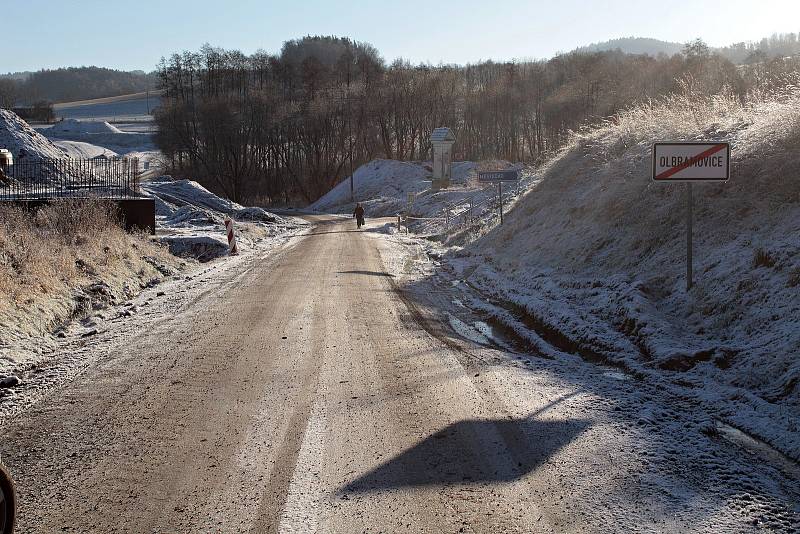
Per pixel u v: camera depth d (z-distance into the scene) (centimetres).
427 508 453
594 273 1316
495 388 739
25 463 535
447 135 6744
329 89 11719
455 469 518
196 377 787
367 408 668
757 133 1316
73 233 1780
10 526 399
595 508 450
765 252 939
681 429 604
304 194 10162
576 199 1752
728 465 524
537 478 500
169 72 12206
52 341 997
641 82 9025
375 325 1101
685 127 1652
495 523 431
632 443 565
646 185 1434
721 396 693
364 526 429
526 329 1069
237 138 9919
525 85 11112
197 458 543
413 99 11094
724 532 417
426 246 2786
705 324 911
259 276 1756
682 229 1206
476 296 1423
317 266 1986
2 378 775
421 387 743
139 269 1694
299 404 683
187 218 3747
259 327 1081
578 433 590
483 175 2236
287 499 467
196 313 1216
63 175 3938
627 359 855
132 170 3619
